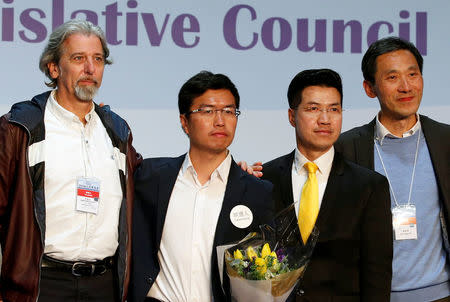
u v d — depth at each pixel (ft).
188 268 11.39
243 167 12.39
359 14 17.89
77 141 11.90
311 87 12.26
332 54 17.85
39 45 17.26
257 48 17.75
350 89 17.89
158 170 12.09
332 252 11.81
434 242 13.05
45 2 17.24
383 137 13.42
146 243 11.73
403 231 12.85
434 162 13.12
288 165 12.67
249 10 17.75
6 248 11.27
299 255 11.12
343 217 11.90
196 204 11.64
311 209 12.04
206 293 11.37
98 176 11.86
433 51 17.95
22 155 11.37
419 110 17.95
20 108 11.74
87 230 11.59
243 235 11.46
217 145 11.54
